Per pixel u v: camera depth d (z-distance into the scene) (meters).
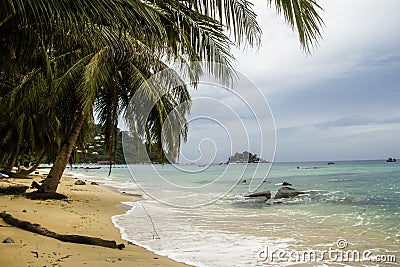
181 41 4.60
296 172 40.31
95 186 19.55
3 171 18.45
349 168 48.97
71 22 3.42
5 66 5.67
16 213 6.69
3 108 11.60
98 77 8.59
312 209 10.62
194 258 4.78
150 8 4.05
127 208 10.07
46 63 6.37
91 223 6.98
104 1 3.11
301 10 2.69
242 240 5.99
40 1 3.02
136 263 4.14
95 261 4.03
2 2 3.18
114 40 6.34
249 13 3.75
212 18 3.94
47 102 9.37
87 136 15.68
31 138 14.23
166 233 6.50
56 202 9.50
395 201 12.66
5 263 3.68
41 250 4.30
